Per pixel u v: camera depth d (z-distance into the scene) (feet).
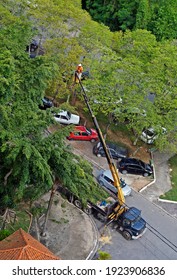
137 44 166.91
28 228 116.67
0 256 84.53
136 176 151.84
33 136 104.88
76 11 170.09
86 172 110.83
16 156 98.32
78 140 159.74
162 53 163.94
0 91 104.88
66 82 160.76
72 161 105.81
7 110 104.83
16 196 111.45
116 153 153.99
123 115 151.74
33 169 99.91
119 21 229.86
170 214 139.33
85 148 157.17
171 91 152.46
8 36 122.31
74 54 154.71
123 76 153.17
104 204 125.90
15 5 167.84
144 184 149.07
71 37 165.27
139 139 168.45
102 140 120.16
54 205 129.18
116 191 136.26
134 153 161.07
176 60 159.22
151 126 154.30
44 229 118.11
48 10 166.71
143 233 126.11
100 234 124.16
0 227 111.14
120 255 119.44
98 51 162.30
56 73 125.08
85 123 168.86
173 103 149.69
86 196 109.09
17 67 115.96
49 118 108.99
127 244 123.54
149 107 150.41
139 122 150.00
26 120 107.55
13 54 117.39
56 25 163.94
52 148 101.96
